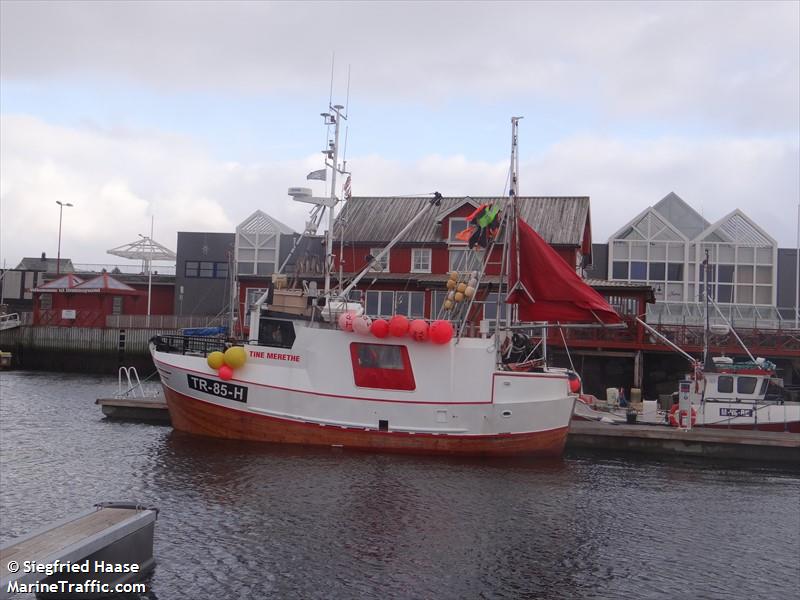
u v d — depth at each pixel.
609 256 54.66
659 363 42.62
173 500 19.78
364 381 26.16
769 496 22.36
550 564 16.36
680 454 27.56
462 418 25.88
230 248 63.94
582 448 28.11
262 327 27.06
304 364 26.44
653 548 17.62
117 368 58.81
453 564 16.11
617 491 22.42
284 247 60.62
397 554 16.53
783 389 30.25
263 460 24.30
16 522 17.92
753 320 50.75
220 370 26.70
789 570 16.52
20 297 85.56
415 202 49.97
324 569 15.59
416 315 43.00
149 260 73.56
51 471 22.61
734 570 16.45
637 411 32.50
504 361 28.72
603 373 43.03
